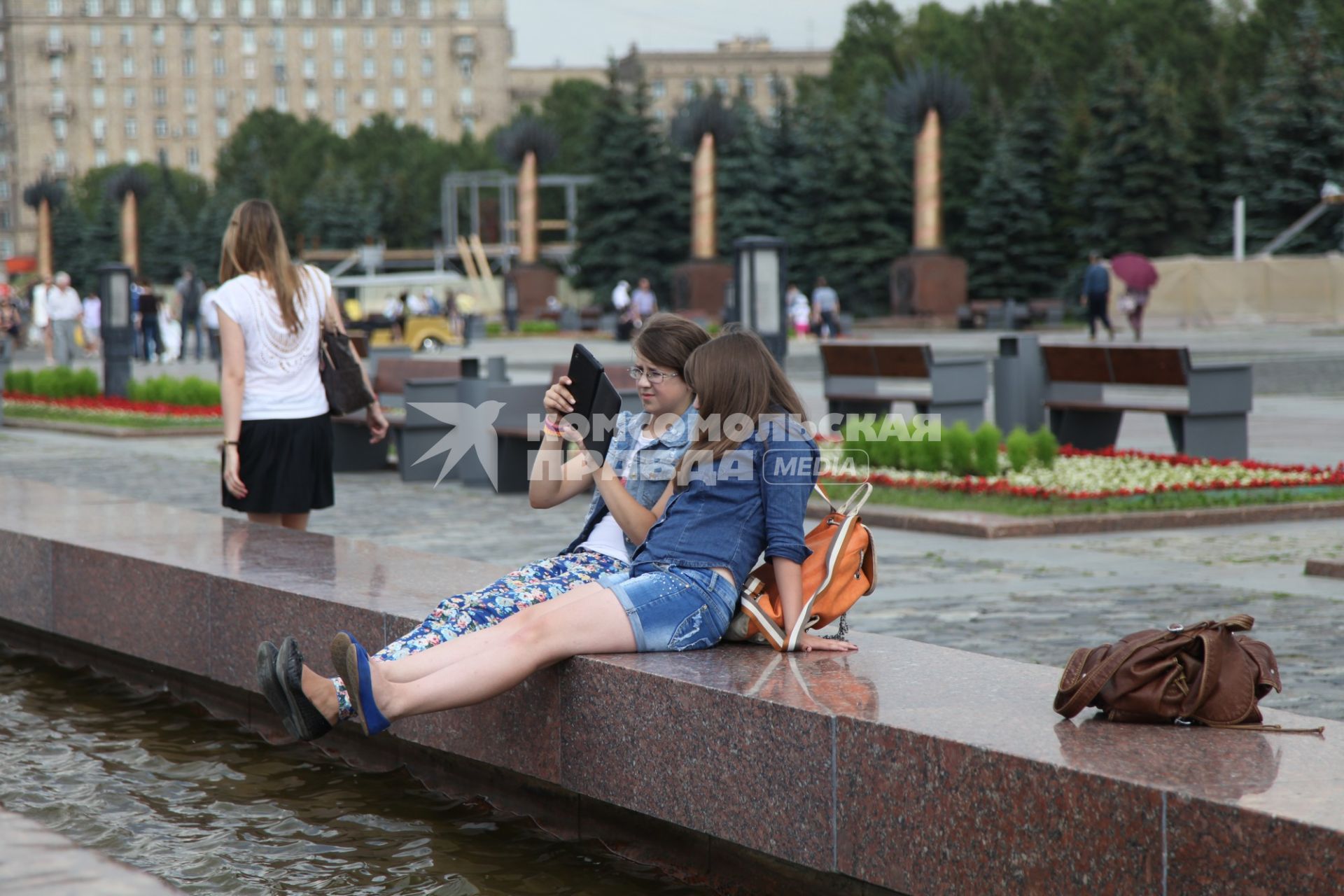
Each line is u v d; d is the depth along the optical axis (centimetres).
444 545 1298
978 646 864
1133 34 11369
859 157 7800
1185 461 1661
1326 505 1393
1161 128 7525
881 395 2133
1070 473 1594
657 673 546
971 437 1611
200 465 2027
